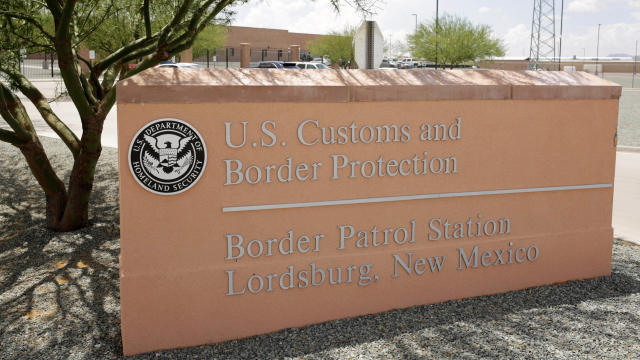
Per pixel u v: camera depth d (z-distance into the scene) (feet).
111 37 25.13
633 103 99.55
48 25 23.25
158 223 12.84
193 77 12.93
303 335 13.79
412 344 13.21
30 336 13.74
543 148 16.38
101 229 22.34
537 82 16.21
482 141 15.62
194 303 13.29
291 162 13.70
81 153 20.99
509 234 16.37
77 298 16.03
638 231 24.02
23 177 31.30
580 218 17.24
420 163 15.03
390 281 15.10
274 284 13.92
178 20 17.98
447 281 15.78
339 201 14.29
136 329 12.92
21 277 17.66
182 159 12.77
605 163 17.28
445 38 153.28
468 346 13.10
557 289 16.69
